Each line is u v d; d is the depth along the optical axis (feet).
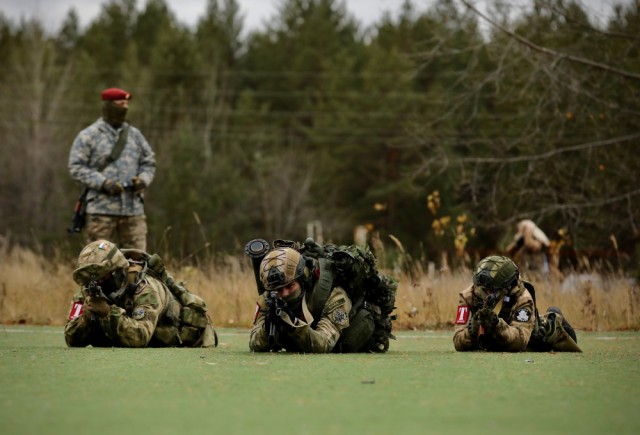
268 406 30.19
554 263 101.19
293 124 419.95
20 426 26.55
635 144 146.00
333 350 50.70
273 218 365.20
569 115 133.08
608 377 38.27
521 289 53.83
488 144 146.10
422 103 328.08
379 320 51.55
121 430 25.98
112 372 39.17
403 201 331.36
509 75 136.26
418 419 27.86
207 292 91.45
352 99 373.40
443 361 44.47
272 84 461.78
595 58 137.08
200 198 298.15
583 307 86.28
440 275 94.17
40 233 281.54
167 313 56.75
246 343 66.64
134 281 55.26
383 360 44.68
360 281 50.37
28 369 40.37
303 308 48.24
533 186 145.48
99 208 75.46
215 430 25.99
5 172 318.24
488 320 51.19
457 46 138.10
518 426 26.84
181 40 419.13
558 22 133.59
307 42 448.65
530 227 117.19
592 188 140.05
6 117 348.38
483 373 39.19
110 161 76.23
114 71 435.94
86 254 52.80
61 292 93.04
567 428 26.61
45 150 322.96
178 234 260.83
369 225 107.24
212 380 36.55
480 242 201.46
